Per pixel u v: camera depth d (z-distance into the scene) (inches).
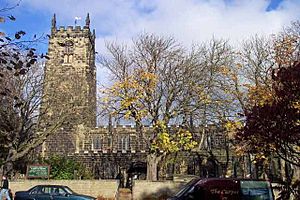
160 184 1232.8
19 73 376.2
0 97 1108.5
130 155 2110.0
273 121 402.6
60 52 2608.3
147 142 1423.5
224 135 1785.2
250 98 1197.7
